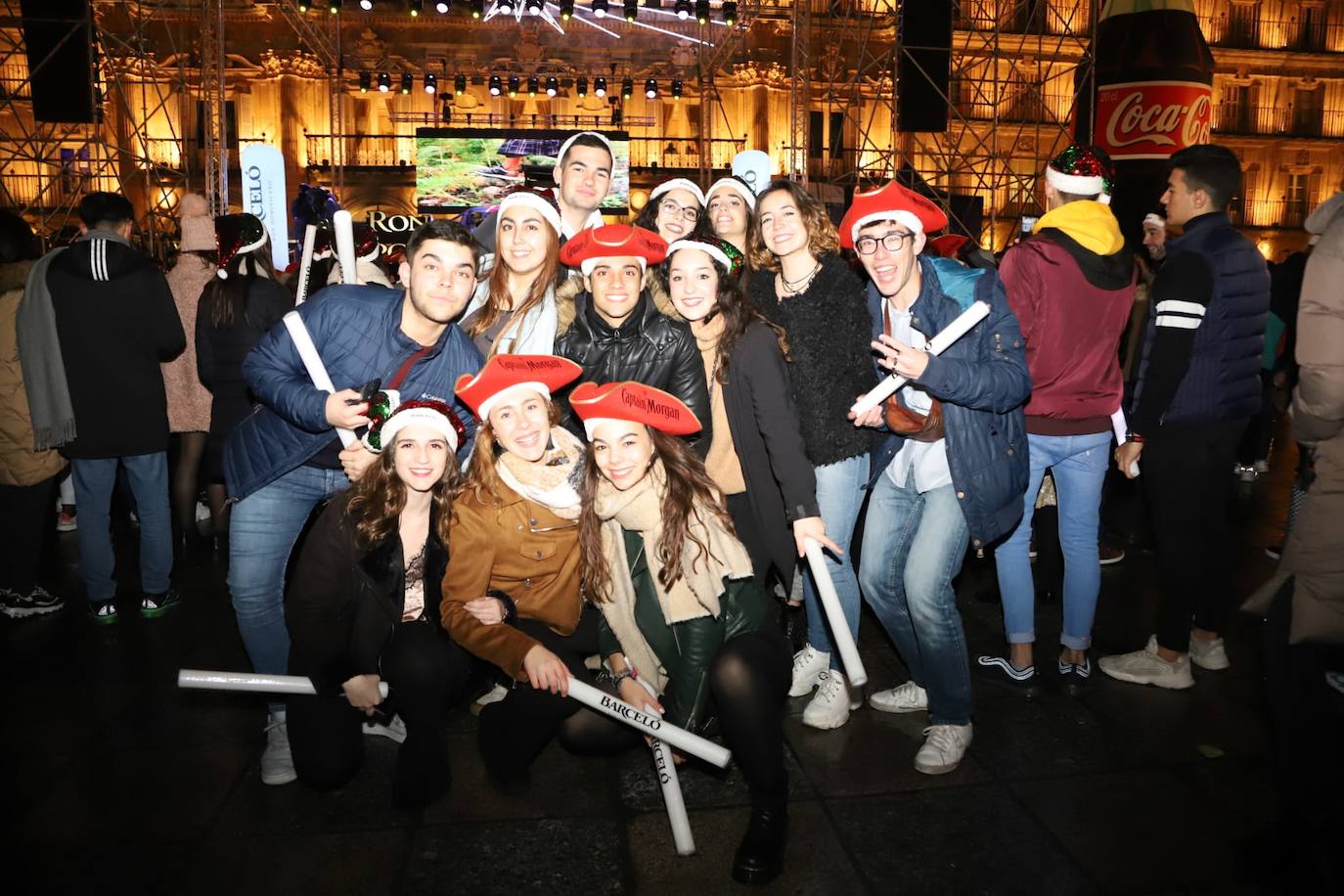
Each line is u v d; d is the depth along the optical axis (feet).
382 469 8.81
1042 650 13.50
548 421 8.97
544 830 8.99
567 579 9.25
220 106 41.22
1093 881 8.11
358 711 9.55
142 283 14.05
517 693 9.11
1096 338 11.43
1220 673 12.58
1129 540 19.53
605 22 72.74
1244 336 11.52
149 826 9.02
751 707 8.16
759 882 8.11
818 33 73.41
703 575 8.57
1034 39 76.95
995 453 9.55
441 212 65.05
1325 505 7.30
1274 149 90.63
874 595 10.64
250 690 8.83
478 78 72.13
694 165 74.33
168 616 14.92
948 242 15.71
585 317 10.41
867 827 9.00
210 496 18.21
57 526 20.18
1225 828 8.91
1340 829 7.66
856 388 10.28
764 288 10.75
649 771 10.17
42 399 13.57
